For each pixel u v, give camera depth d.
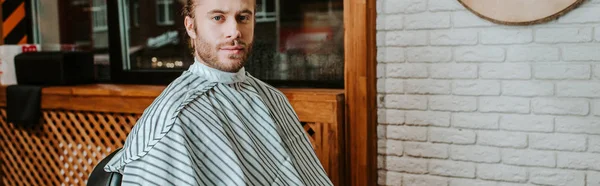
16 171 3.43
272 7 2.94
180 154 1.23
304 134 1.69
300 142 1.66
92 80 3.28
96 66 3.47
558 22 2.17
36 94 3.04
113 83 3.36
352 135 2.52
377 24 2.49
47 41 3.60
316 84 2.84
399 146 2.54
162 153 1.22
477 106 2.35
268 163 1.41
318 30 2.84
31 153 3.27
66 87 3.04
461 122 2.39
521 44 2.24
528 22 2.18
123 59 3.33
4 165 3.43
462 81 2.36
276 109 1.61
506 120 2.31
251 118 1.44
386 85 2.52
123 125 2.96
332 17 2.79
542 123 2.25
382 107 2.55
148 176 1.22
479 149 2.38
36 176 3.31
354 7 2.43
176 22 3.20
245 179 1.28
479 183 2.40
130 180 1.24
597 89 2.15
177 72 3.16
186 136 1.25
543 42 2.20
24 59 3.08
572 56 2.16
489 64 2.30
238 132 1.36
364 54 2.44
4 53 3.17
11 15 3.56
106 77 3.45
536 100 2.25
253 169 1.35
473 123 2.37
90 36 3.48
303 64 2.89
